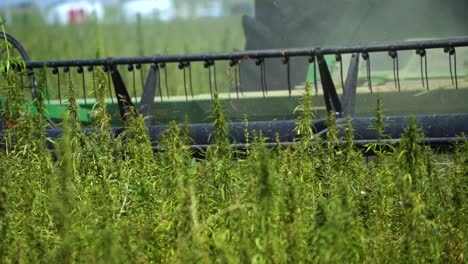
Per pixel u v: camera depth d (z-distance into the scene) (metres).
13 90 11.27
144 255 7.70
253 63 16.80
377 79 15.07
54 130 12.49
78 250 7.54
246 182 8.84
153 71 13.05
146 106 12.80
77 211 8.30
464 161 9.52
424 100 14.04
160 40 33.03
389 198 9.05
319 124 11.98
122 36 34.31
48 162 9.99
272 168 8.24
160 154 10.32
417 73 14.98
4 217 7.90
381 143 10.27
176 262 7.38
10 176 9.34
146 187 9.33
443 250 8.00
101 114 10.77
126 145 10.66
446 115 11.65
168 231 7.99
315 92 13.94
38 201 9.12
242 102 14.52
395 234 8.51
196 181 8.30
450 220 8.24
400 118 11.73
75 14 37.16
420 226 7.77
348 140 10.12
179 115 14.80
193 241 7.43
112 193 8.97
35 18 37.16
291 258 7.12
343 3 16.44
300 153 10.04
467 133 11.50
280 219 7.43
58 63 13.26
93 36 32.06
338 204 7.57
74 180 9.53
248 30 17.25
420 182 8.81
